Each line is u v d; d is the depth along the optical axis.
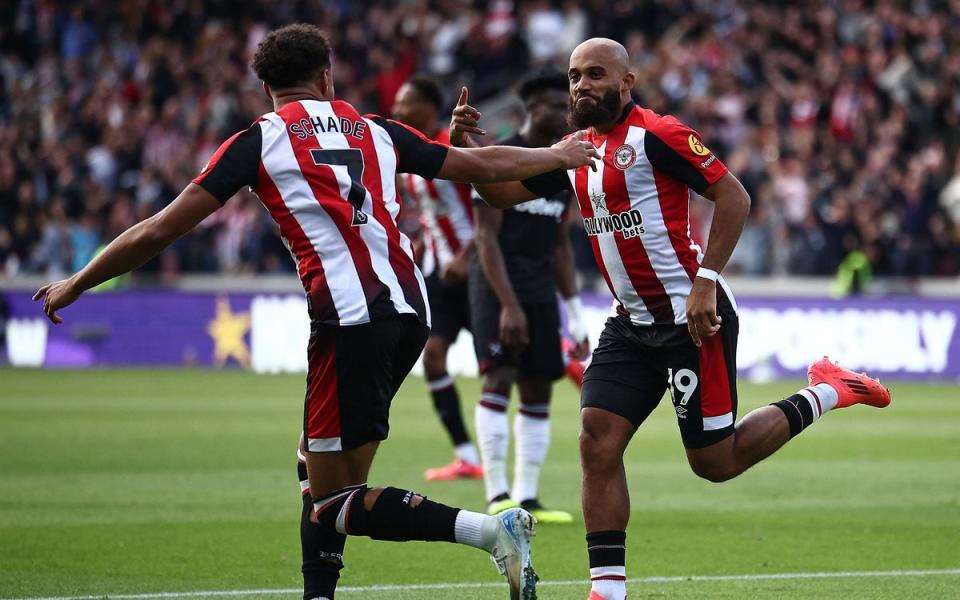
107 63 87.81
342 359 15.82
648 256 17.84
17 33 91.44
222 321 70.94
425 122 30.22
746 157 72.88
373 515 15.78
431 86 30.12
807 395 18.97
